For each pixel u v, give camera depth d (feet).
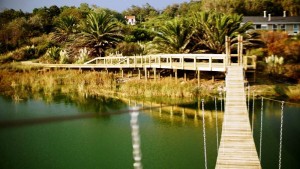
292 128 51.06
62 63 119.03
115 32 131.95
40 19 156.76
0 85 90.94
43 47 135.95
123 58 99.04
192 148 45.19
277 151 43.57
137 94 77.51
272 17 124.06
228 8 140.26
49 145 48.19
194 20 96.43
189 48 99.04
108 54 121.08
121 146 47.73
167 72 91.04
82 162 42.22
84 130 54.70
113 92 80.79
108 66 98.53
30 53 133.28
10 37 143.84
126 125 57.16
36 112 63.52
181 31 95.66
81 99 76.02
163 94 74.59
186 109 64.08
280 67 77.41
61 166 40.93
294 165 39.06
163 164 39.70
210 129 53.31
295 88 69.05
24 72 104.01
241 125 39.06
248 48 91.09
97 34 122.83
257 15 140.67
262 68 79.30
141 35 140.56
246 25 92.68
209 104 66.23
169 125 55.67
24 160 43.09
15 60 128.67
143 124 56.44
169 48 98.63
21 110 65.26
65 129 55.57
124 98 75.20
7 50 140.05
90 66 103.24
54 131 54.24
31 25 153.48
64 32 143.33
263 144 46.37
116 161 42.19
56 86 91.04
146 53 114.32
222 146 35.19
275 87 70.85
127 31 140.56
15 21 151.02
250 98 67.82
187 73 87.51
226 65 62.69
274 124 53.72
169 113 62.64
